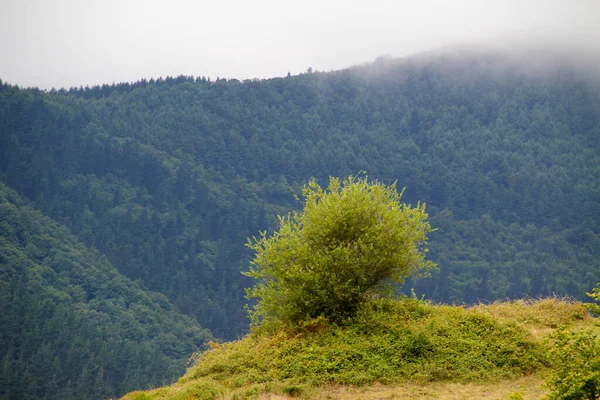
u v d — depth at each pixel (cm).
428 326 1619
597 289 1199
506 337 1579
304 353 1526
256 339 1692
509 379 1426
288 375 1461
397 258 1683
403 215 1745
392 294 1769
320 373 1452
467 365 1470
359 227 1731
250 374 1482
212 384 1439
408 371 1449
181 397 1348
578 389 1016
